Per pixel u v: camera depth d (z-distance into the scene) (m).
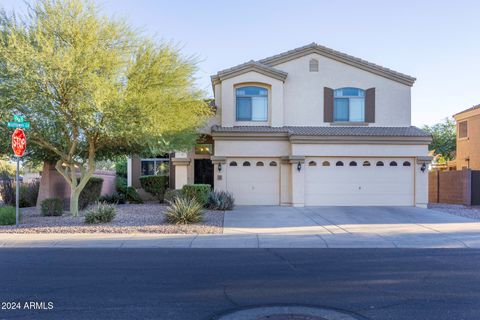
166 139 17.05
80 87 13.79
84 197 19.75
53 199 17.05
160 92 15.24
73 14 14.45
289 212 18.64
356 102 22.66
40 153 18.72
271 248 11.73
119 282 7.91
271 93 22.08
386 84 22.59
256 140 21.42
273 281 8.02
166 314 6.12
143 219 16.08
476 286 7.68
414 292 7.29
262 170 21.69
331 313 6.17
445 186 24.69
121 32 15.12
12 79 13.72
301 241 12.47
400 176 21.38
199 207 16.16
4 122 14.65
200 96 17.00
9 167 31.31
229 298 6.92
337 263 9.70
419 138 21.02
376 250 11.47
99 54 14.33
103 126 14.54
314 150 21.03
